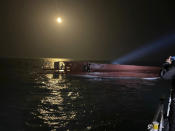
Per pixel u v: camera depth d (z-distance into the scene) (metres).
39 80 20.16
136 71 23.52
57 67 29.27
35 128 6.67
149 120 7.63
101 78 21.02
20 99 11.07
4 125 6.89
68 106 9.65
